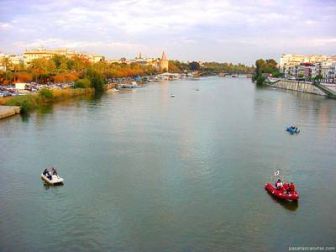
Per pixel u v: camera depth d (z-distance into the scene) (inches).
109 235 3036.4
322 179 4330.7
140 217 3319.4
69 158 4945.9
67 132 6397.6
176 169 4542.3
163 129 6786.4
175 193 3826.3
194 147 5556.1
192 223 3230.8
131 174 4360.2
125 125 7096.5
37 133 6284.5
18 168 4544.8
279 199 3720.5
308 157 5182.1
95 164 4707.2
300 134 6589.6
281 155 5246.1
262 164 4817.9
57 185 4025.6
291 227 3203.7
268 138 6225.4
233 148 5546.3
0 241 2938.0
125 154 5142.7
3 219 3277.6
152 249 2854.3
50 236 3016.7
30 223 3213.6
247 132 6663.4
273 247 2910.9
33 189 3919.8
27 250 2829.7
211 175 4362.7
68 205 3550.7
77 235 3034.0
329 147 5733.3
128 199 3678.6
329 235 3095.5
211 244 2930.6
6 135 6127.0
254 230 3147.1
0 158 4911.4
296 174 4483.3
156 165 4687.5
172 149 5423.2
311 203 3673.7
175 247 2883.9
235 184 4099.4
